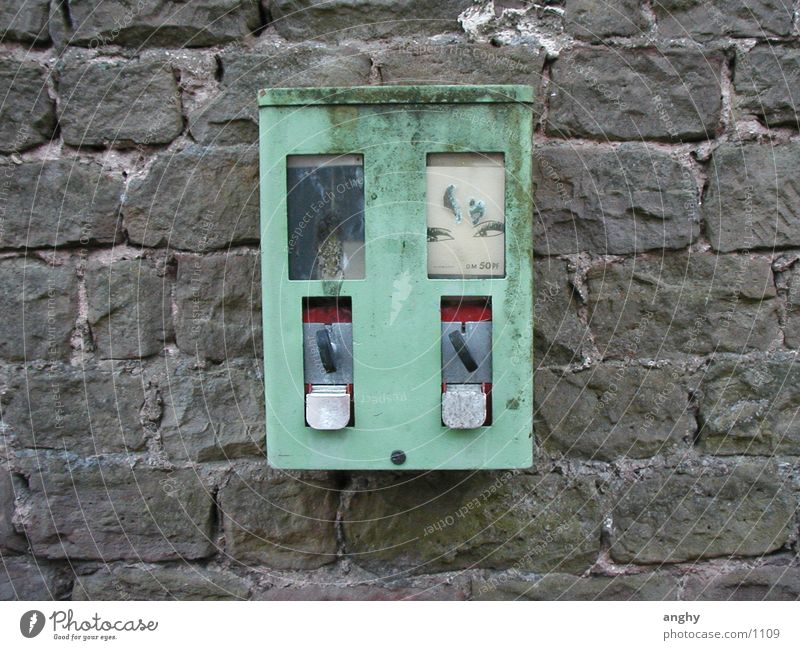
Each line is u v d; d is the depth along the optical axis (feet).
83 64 4.74
